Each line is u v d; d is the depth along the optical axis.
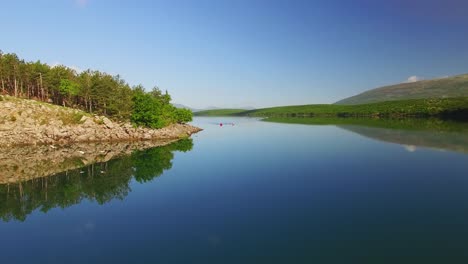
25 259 25.11
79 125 104.31
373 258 22.97
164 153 79.00
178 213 34.53
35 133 94.62
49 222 33.22
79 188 46.69
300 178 48.81
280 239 26.78
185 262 23.44
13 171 58.75
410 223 29.48
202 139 112.75
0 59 124.62
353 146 82.62
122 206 37.69
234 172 54.66
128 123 116.25
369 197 38.09
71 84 131.62
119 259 24.53
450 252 23.59
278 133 130.50
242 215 33.09
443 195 38.19
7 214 35.97
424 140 88.75
